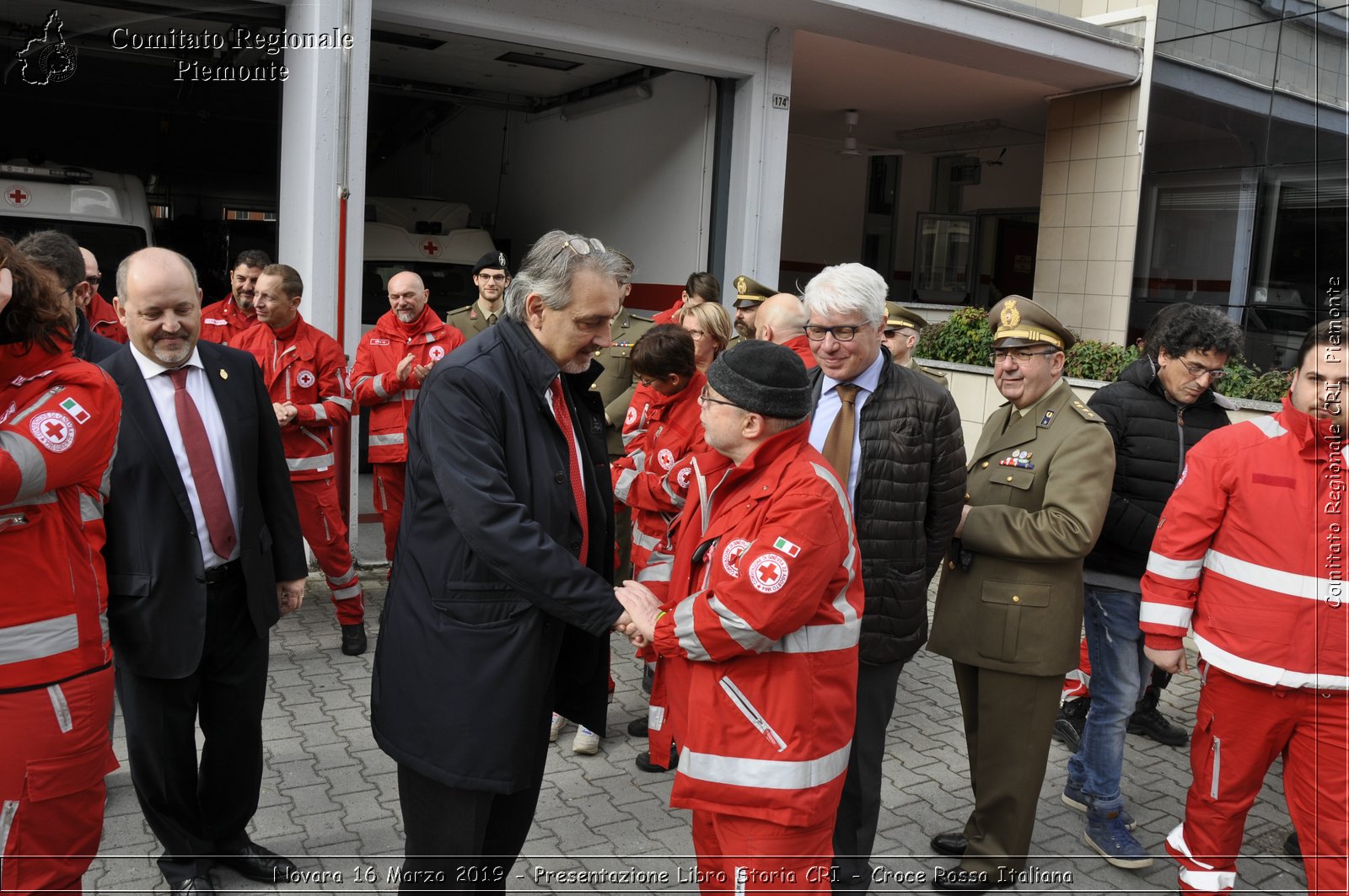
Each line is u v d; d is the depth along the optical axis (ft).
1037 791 10.85
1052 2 33.78
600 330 8.18
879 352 10.16
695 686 7.75
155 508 9.46
